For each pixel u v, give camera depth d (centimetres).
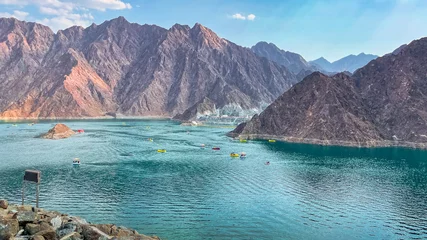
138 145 17425
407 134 18788
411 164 12900
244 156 14300
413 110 19800
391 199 8338
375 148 17462
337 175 10906
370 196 8575
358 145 18050
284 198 8338
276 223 6731
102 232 4053
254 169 11731
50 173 10781
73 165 12094
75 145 17150
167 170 11419
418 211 7494
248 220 6856
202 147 17038
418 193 8850
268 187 9331
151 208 7469
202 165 12381
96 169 11462
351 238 6122
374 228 6562
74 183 9538
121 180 9944
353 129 18938
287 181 10038
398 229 6525
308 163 12975
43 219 4162
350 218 7056
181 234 6116
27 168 11506
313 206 7769
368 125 19700
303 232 6334
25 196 8212
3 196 8169
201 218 6906
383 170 11725
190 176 10556
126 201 7925
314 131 19688
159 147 16800
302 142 19450
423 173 11256
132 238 4041
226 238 5991
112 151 15338
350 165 12612
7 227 3584
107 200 7994
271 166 12300
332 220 6938
